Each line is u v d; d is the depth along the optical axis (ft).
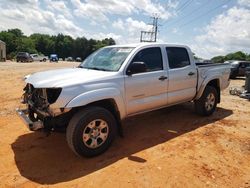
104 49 18.61
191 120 21.35
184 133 18.19
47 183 11.60
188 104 26.66
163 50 18.06
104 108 14.26
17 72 58.23
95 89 13.70
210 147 15.84
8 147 15.28
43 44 426.51
